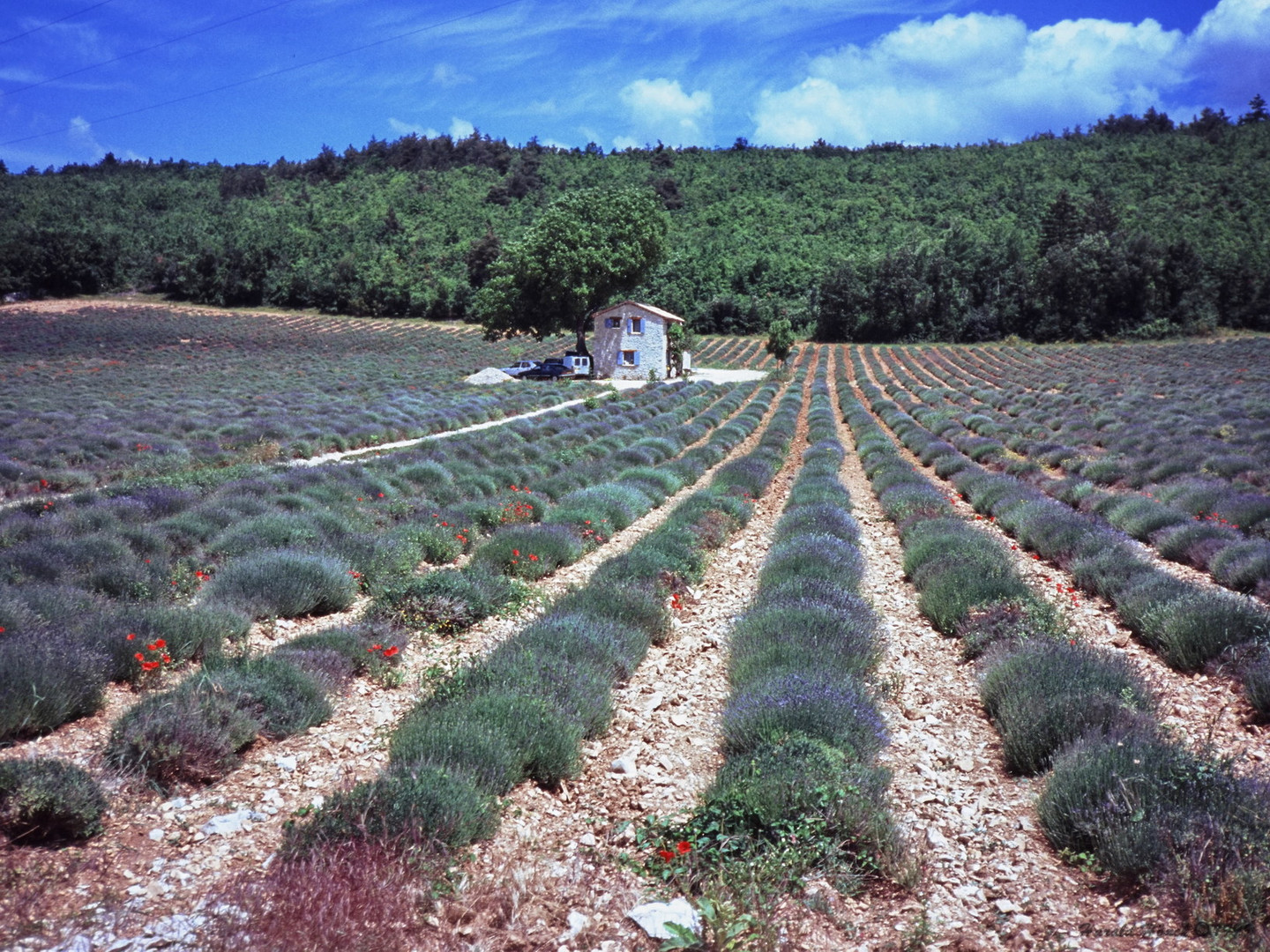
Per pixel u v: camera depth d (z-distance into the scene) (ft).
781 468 80.02
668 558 37.88
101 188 533.14
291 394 137.90
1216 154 468.75
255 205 498.69
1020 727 19.49
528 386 164.66
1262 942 11.50
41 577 30.76
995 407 131.13
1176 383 147.95
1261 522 43.39
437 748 17.65
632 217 191.21
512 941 12.60
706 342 302.45
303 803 17.25
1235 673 24.06
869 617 29.66
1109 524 48.83
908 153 588.09
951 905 13.83
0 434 82.48
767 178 516.32
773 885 13.56
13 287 364.58
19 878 13.65
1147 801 14.85
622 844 16.06
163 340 259.19
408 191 500.33
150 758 17.56
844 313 311.68
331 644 25.68
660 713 23.44
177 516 42.37
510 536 40.86
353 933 11.76
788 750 17.40
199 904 13.20
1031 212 415.44
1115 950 12.16
